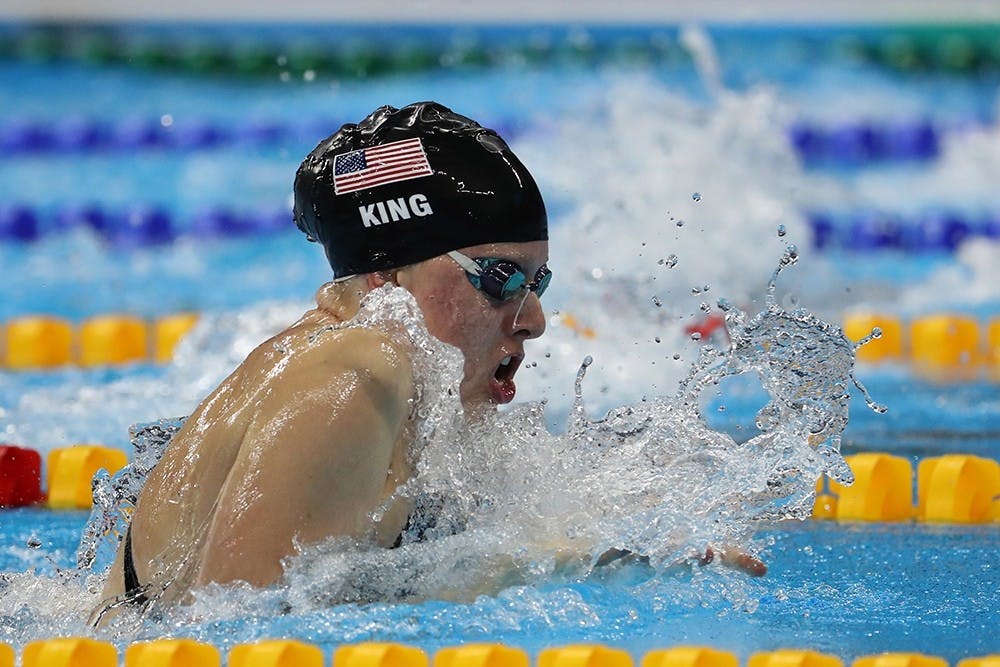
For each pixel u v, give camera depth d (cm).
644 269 2058
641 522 841
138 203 2802
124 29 3562
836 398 870
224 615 675
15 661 702
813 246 2545
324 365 712
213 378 1723
